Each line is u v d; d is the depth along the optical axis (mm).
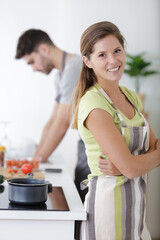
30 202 1597
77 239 1701
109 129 1543
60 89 3512
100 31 1613
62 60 3236
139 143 1640
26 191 1594
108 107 1604
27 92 4480
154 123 4113
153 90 4113
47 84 4492
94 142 1632
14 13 4422
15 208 1549
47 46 3225
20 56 3275
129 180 1601
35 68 3322
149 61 4203
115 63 1607
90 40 1629
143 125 1732
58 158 3367
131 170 1514
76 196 1862
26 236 1551
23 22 4430
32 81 4477
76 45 4410
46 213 1541
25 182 1719
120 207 1574
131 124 1657
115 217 1568
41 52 3234
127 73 4074
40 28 4426
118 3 4273
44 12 4418
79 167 2512
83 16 4367
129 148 1632
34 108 4496
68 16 4387
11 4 4418
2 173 2369
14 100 4469
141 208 1618
